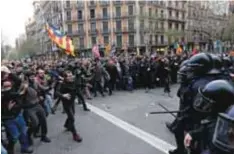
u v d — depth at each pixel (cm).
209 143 232
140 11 5344
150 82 1324
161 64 1308
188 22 6028
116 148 572
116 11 5400
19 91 575
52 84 884
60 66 1240
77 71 1058
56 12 6078
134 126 723
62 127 742
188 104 392
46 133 631
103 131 691
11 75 569
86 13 5538
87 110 927
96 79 1190
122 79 1343
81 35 5588
